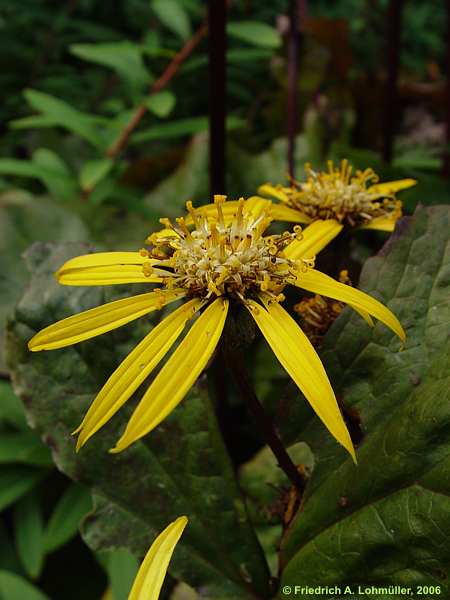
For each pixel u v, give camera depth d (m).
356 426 0.18
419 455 0.15
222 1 0.25
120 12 0.64
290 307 0.28
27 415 0.20
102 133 0.37
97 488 0.19
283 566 0.18
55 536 0.26
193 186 0.37
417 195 0.33
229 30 0.31
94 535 0.19
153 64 0.52
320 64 0.43
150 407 0.14
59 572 0.29
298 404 0.18
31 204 0.34
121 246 0.35
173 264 0.16
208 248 0.16
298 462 0.23
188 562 0.19
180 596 0.22
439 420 0.15
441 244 0.18
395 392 0.17
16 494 0.28
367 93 0.47
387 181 0.33
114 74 0.54
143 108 0.36
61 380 0.20
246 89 0.52
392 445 0.16
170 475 0.19
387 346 0.18
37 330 0.20
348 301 0.15
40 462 0.28
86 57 0.34
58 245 0.21
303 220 0.21
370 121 0.47
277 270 0.16
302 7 0.45
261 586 0.19
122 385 0.14
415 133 0.46
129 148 0.49
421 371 0.17
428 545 0.15
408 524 0.15
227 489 0.19
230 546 0.19
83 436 0.14
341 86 0.45
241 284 0.16
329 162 0.22
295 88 0.36
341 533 0.17
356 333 0.18
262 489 0.24
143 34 0.58
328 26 0.46
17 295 0.32
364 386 0.18
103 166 0.34
